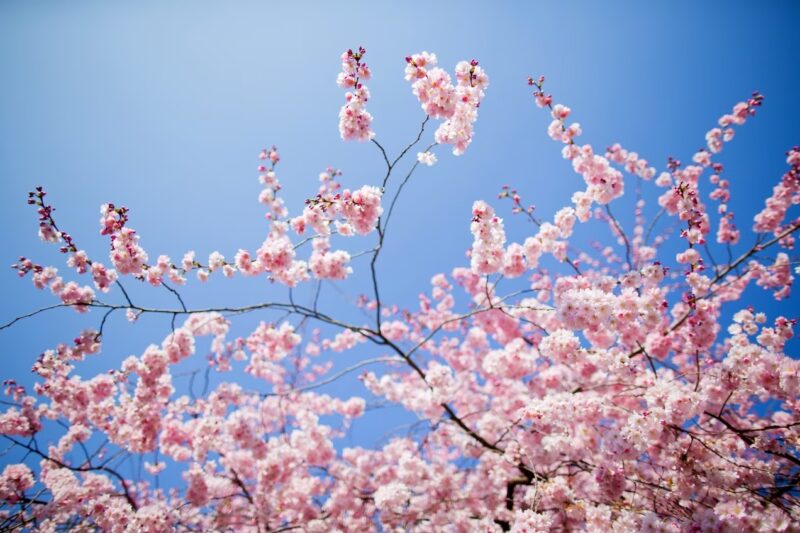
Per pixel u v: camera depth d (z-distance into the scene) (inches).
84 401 199.9
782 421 195.5
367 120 154.0
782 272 222.7
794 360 143.9
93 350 171.8
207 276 174.1
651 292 150.2
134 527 175.9
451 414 216.2
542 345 167.9
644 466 176.1
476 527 185.3
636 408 191.3
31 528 184.7
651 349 184.5
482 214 161.9
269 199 189.9
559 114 184.5
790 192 216.4
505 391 255.8
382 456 292.8
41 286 166.1
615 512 155.9
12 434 200.7
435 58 148.1
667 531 128.8
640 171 246.4
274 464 229.1
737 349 149.0
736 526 119.4
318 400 301.7
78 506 192.9
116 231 156.4
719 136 223.5
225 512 224.2
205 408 247.0
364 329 203.3
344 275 178.5
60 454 228.4
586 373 204.8
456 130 154.6
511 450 201.0
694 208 165.9
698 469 150.7
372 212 157.1
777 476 149.6
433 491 232.2
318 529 222.8
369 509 235.8
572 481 185.2
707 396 149.9
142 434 201.8
